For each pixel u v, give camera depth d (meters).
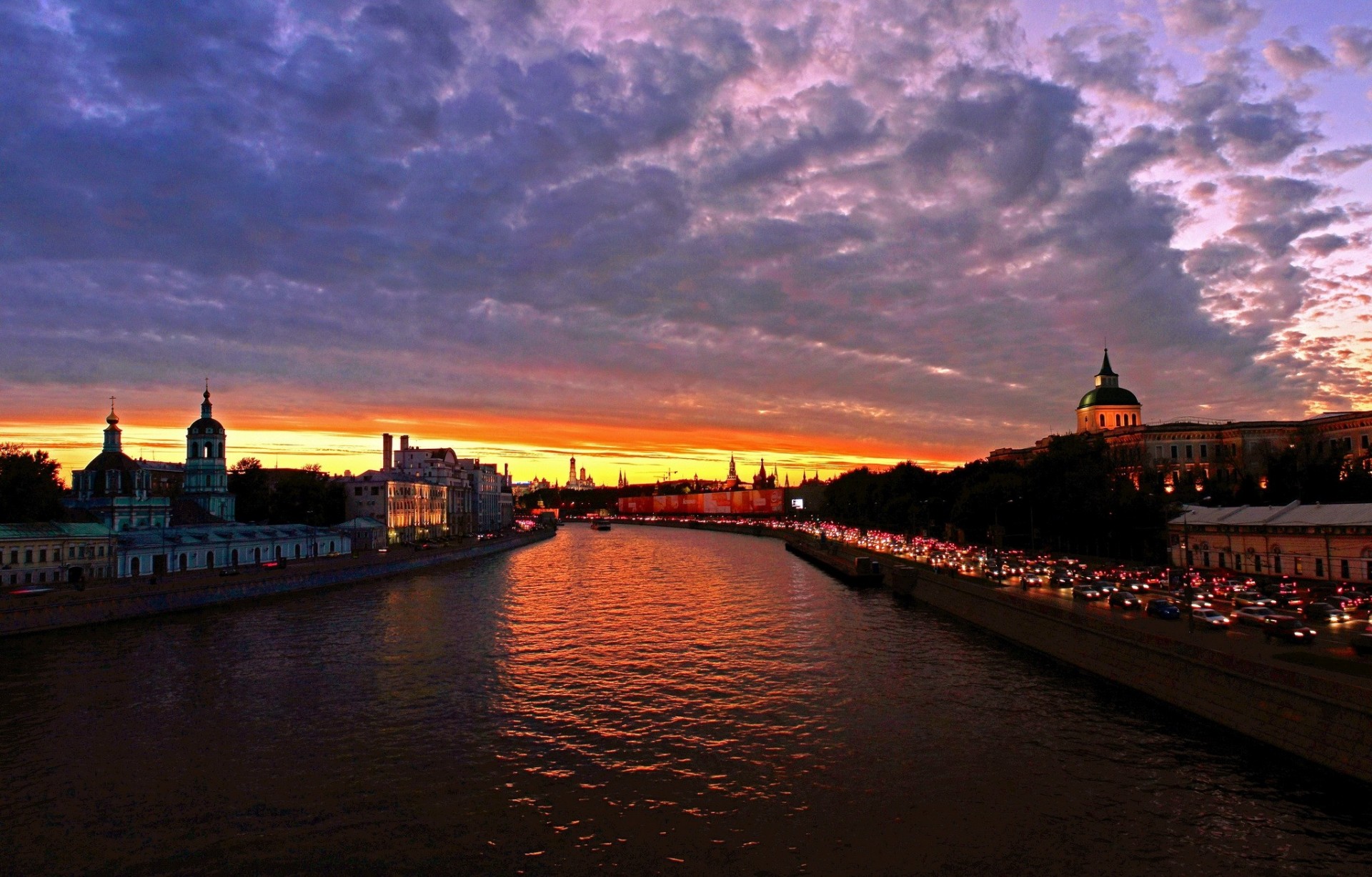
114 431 134.88
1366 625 56.22
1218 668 45.91
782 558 191.12
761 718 51.09
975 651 70.12
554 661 67.69
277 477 198.12
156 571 112.62
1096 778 40.22
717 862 32.72
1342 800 36.56
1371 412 151.50
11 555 94.88
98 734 48.34
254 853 33.56
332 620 89.56
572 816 37.00
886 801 38.28
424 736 47.94
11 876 31.78
